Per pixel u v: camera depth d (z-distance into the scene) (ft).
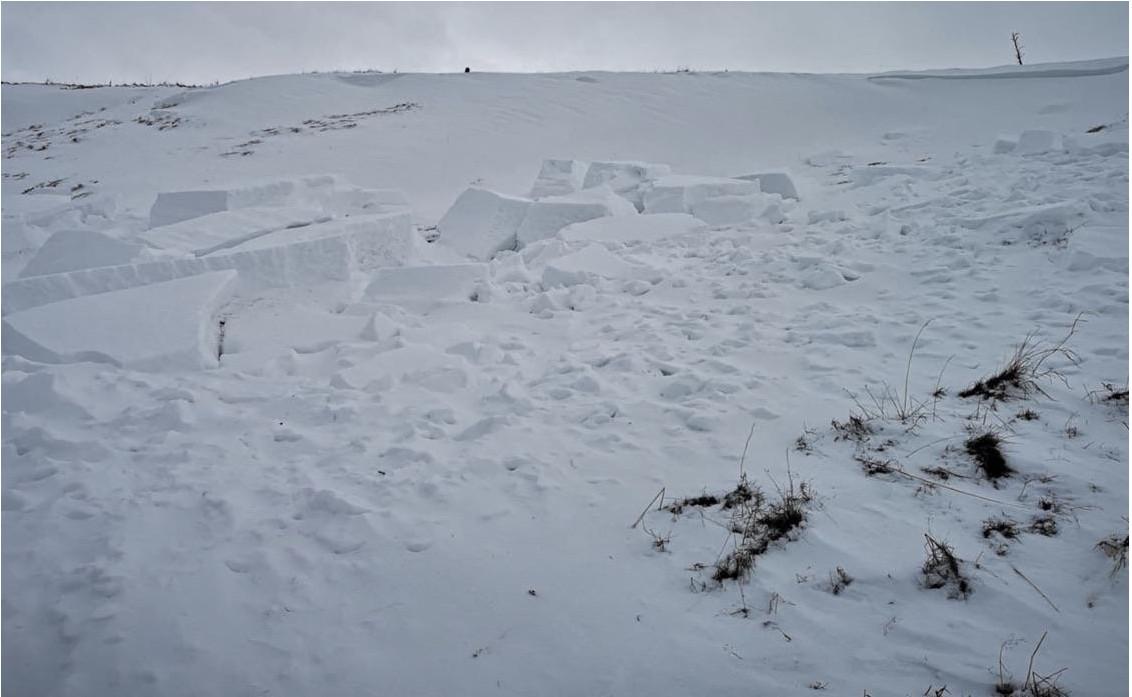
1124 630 10.16
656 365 21.39
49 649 11.72
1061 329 20.34
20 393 20.74
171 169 74.59
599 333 25.05
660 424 17.53
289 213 38.19
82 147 87.04
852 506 13.60
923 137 65.92
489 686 10.38
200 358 22.93
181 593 12.67
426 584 12.46
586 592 11.98
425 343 24.31
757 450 15.94
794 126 78.79
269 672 10.94
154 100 112.16
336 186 46.85
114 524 14.80
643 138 79.00
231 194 40.09
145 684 10.89
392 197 48.73
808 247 32.37
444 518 14.24
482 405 19.56
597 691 10.12
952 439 15.44
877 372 19.30
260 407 19.98
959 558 11.89
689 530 13.33
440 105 94.53
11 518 15.40
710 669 10.25
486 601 11.96
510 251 40.55
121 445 18.11
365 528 14.03
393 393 20.43
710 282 29.25
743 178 47.65
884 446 15.57
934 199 36.35
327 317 26.73
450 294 29.94
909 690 9.61
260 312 27.40
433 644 11.19
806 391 18.60
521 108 90.38
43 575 13.47
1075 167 37.40
